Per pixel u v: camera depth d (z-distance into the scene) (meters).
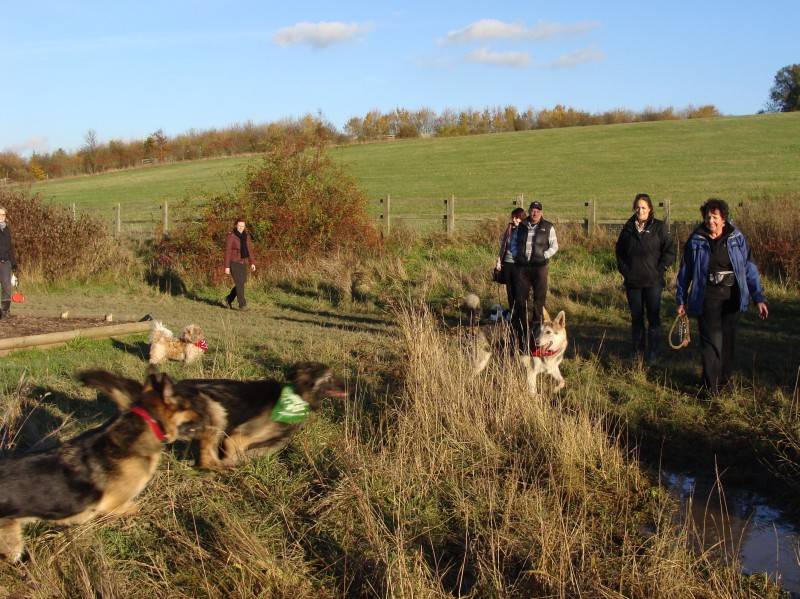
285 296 14.22
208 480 4.96
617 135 50.19
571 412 6.13
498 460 5.37
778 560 4.31
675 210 21.61
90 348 8.86
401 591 3.73
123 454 4.19
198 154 65.06
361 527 4.48
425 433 5.50
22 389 6.14
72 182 52.03
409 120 77.25
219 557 4.16
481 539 4.48
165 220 20.08
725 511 4.89
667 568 3.96
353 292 13.68
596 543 4.46
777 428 5.81
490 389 6.13
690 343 9.02
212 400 4.81
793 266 11.84
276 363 7.91
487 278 13.13
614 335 9.67
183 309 13.27
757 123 49.22
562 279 13.15
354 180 17.45
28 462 3.97
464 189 32.03
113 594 3.75
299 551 4.30
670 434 6.04
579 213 22.92
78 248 16.22
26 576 3.94
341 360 7.82
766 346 8.76
